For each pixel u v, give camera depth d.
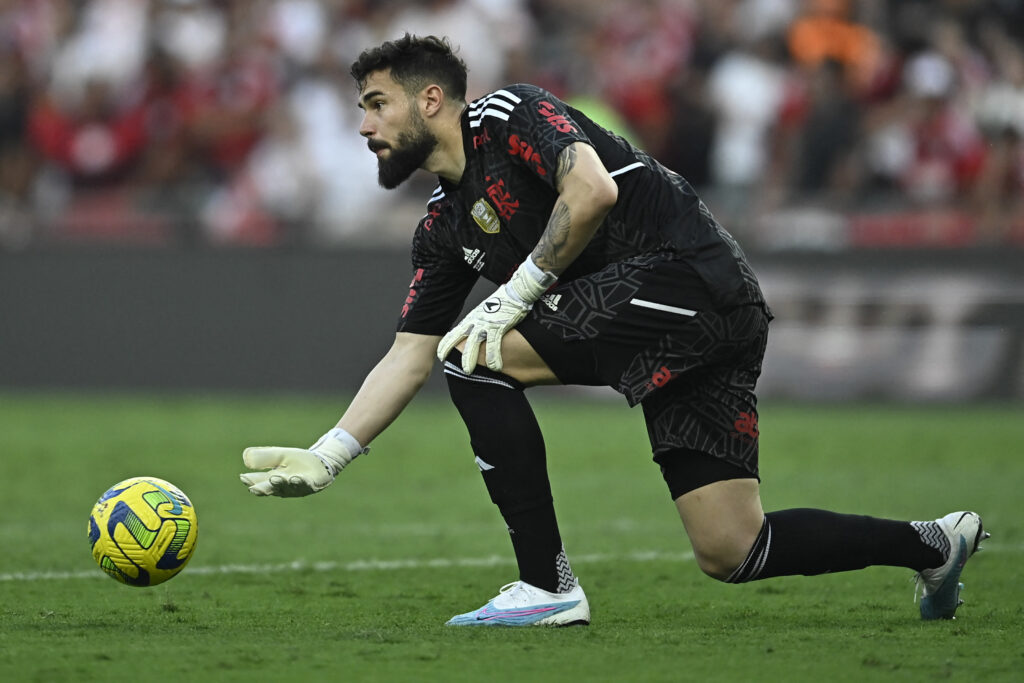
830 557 14.16
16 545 21.58
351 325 48.72
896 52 53.16
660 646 12.87
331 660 12.02
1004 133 50.91
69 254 50.50
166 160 55.19
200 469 31.89
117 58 56.06
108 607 15.87
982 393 45.62
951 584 14.59
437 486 29.97
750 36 54.06
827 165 50.94
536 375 14.13
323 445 14.52
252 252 49.34
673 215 14.08
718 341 13.80
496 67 55.88
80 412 44.03
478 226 14.53
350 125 55.47
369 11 57.16
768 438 37.88
